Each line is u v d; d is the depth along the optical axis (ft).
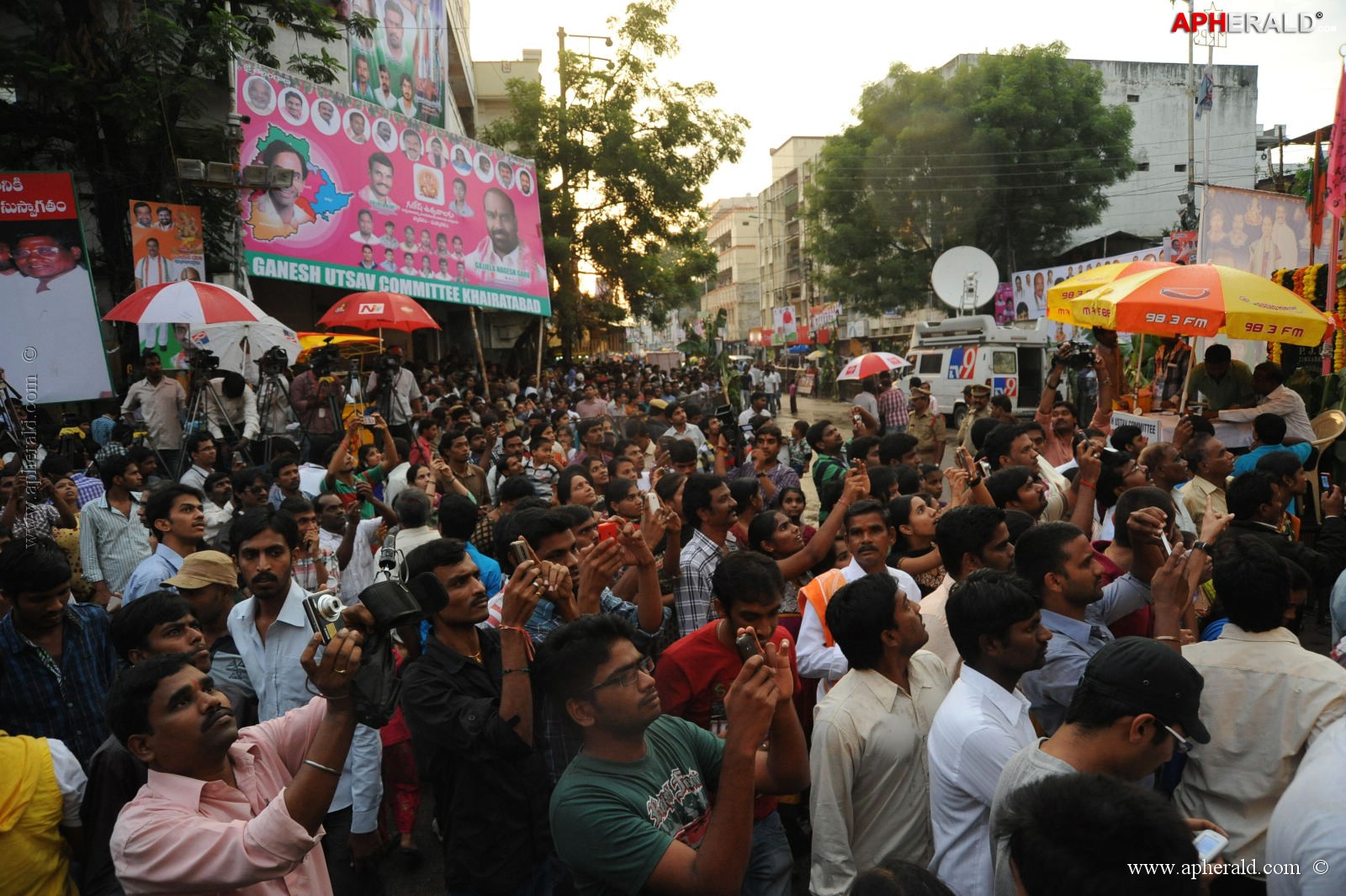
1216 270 24.20
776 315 193.88
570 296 95.30
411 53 66.64
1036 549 10.80
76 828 8.83
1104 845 4.77
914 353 75.77
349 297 40.96
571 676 7.38
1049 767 7.29
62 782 8.70
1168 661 7.15
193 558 12.78
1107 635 10.93
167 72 39.83
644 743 7.75
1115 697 7.11
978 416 37.76
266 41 45.16
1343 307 34.96
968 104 105.19
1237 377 29.07
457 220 60.08
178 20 41.63
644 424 35.88
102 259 42.50
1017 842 5.16
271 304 59.57
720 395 57.88
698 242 101.55
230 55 41.52
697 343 118.32
